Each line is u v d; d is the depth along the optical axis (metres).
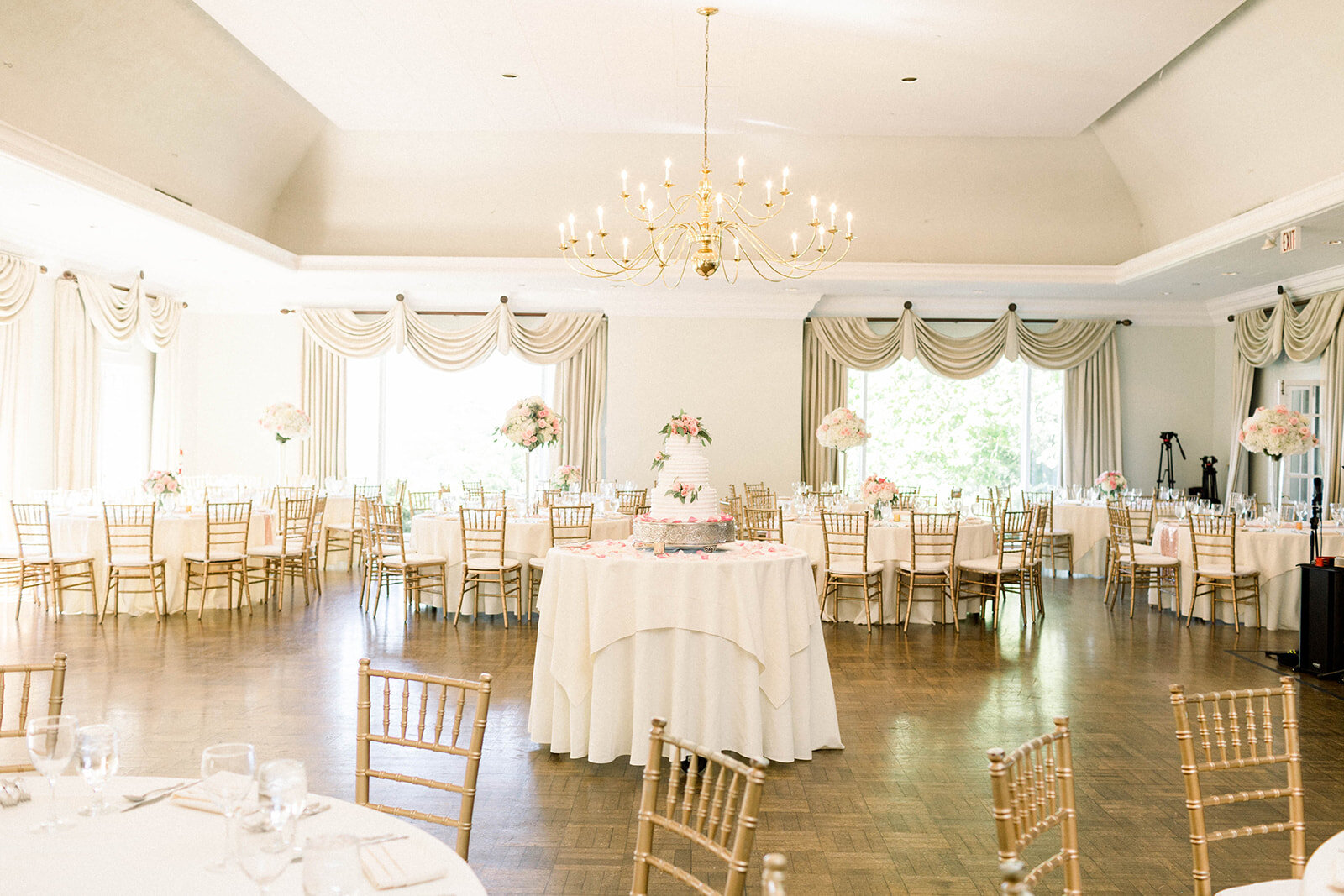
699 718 4.55
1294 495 11.10
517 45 7.65
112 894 1.64
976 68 7.88
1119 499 10.45
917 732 5.25
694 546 4.86
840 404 12.58
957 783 4.46
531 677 6.38
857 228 10.95
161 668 6.41
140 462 11.74
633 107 9.05
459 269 10.98
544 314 12.60
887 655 7.21
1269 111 7.90
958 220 10.88
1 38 6.42
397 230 11.10
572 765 4.70
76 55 6.99
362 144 10.30
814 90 8.47
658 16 7.03
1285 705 2.54
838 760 4.79
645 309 12.41
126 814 2.02
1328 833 3.93
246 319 12.63
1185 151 9.22
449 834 3.84
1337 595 6.55
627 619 4.57
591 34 7.39
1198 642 7.76
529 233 11.11
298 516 9.20
